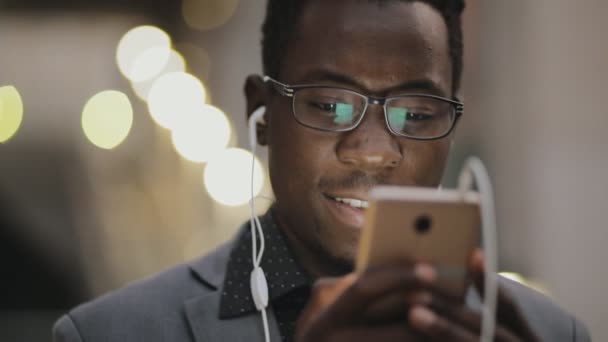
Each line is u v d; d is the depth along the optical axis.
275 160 1.94
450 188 5.73
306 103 1.85
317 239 1.87
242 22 7.72
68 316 2.07
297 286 1.95
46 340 4.85
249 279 1.99
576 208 5.24
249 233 2.07
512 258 5.48
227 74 7.71
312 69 1.86
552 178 5.34
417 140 1.85
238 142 7.65
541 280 5.34
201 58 7.64
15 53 6.01
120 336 1.98
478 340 1.33
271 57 2.03
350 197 1.83
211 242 6.50
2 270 5.05
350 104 1.83
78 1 6.21
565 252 5.27
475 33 5.77
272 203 2.07
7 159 5.51
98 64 6.22
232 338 1.94
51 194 5.54
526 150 5.48
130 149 6.32
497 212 5.57
